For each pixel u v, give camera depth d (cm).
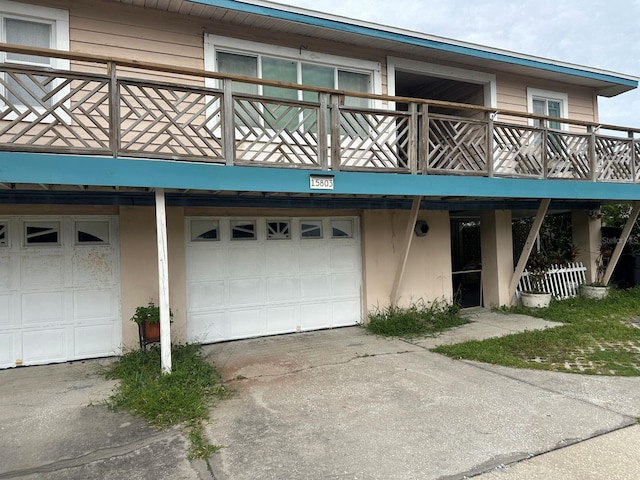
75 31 624
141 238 663
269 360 629
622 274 1172
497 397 481
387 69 850
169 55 677
